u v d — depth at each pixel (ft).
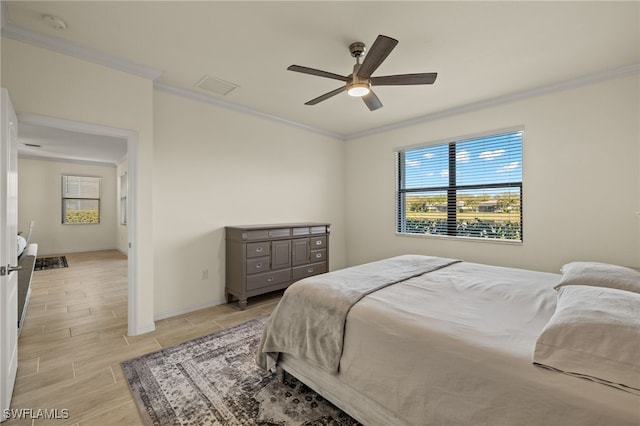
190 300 10.85
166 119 10.18
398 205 14.78
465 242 12.34
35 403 5.68
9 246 5.54
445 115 12.63
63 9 6.23
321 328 5.47
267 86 10.19
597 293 4.26
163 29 6.98
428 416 3.96
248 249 11.14
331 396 5.33
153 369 6.89
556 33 7.09
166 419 5.26
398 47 7.69
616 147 8.94
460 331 4.20
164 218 10.18
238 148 12.28
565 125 9.79
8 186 5.35
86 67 7.88
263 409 5.56
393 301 5.40
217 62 8.57
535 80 9.62
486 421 3.47
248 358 7.46
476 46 7.66
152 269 9.11
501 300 5.54
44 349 7.84
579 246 9.62
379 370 4.57
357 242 16.51
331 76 7.08
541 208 10.34
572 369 3.18
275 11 6.35
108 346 8.04
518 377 3.37
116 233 25.71
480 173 11.96
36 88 7.15
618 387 2.94
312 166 15.33
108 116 8.23
